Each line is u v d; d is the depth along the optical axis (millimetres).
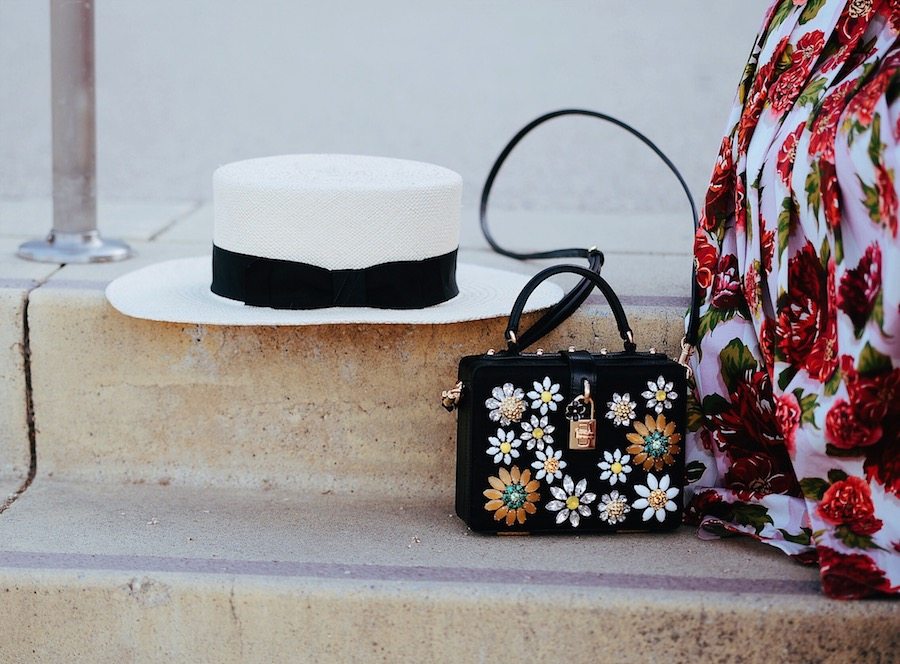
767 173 1526
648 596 1421
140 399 1718
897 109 1339
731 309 1604
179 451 1737
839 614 1405
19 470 1739
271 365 1701
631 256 2043
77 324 1692
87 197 1918
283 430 1727
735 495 1596
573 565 1500
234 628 1452
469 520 1560
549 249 2074
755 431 1595
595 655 1432
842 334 1399
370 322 1523
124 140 2781
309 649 1452
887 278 1334
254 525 1612
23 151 2727
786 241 1470
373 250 1547
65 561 1488
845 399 1396
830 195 1394
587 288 1656
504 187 2613
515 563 1504
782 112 1530
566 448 1558
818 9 1538
